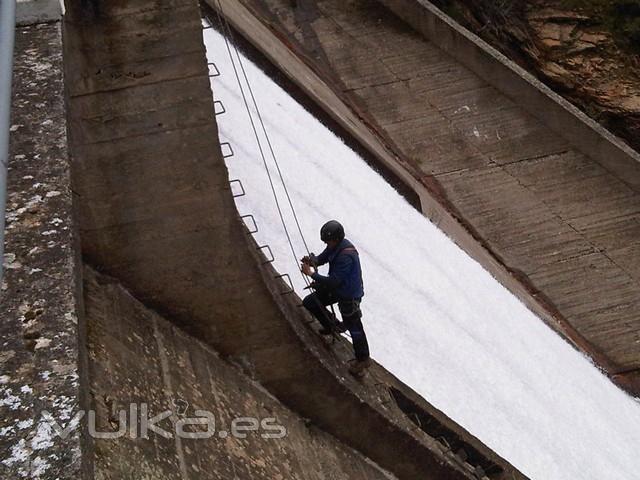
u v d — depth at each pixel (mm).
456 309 14602
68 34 7504
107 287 7773
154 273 8008
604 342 17797
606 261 18656
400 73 22016
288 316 8523
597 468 13078
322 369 8555
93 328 6801
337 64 22297
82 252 7789
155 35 7625
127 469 5535
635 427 15945
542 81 25031
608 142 19297
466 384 12461
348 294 8586
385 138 20781
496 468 10461
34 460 3820
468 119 20938
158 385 6895
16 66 6762
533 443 12336
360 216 15031
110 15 7516
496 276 17703
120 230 7867
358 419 8852
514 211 19438
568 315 18109
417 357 12023
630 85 24281
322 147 16594
